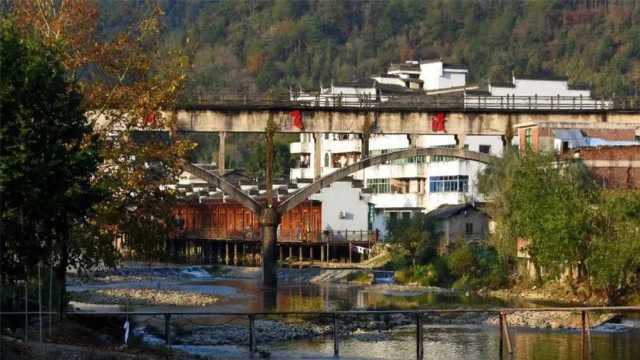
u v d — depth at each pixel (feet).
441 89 464.65
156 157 170.50
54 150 136.67
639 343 181.98
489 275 291.58
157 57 175.63
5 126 134.41
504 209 271.08
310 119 300.81
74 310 182.80
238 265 409.69
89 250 164.86
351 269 357.20
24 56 139.13
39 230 140.77
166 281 336.70
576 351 173.88
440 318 223.10
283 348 178.81
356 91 461.37
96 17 173.47
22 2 170.60
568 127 301.02
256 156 540.11
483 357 169.48
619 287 241.35
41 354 125.90
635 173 276.41
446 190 397.39
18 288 150.00
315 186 310.86
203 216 421.59
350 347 180.45
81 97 148.87
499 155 340.39
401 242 350.02
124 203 167.22
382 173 433.48
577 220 240.73
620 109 305.94
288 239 398.21
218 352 169.89
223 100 298.35
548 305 240.53
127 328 159.33
